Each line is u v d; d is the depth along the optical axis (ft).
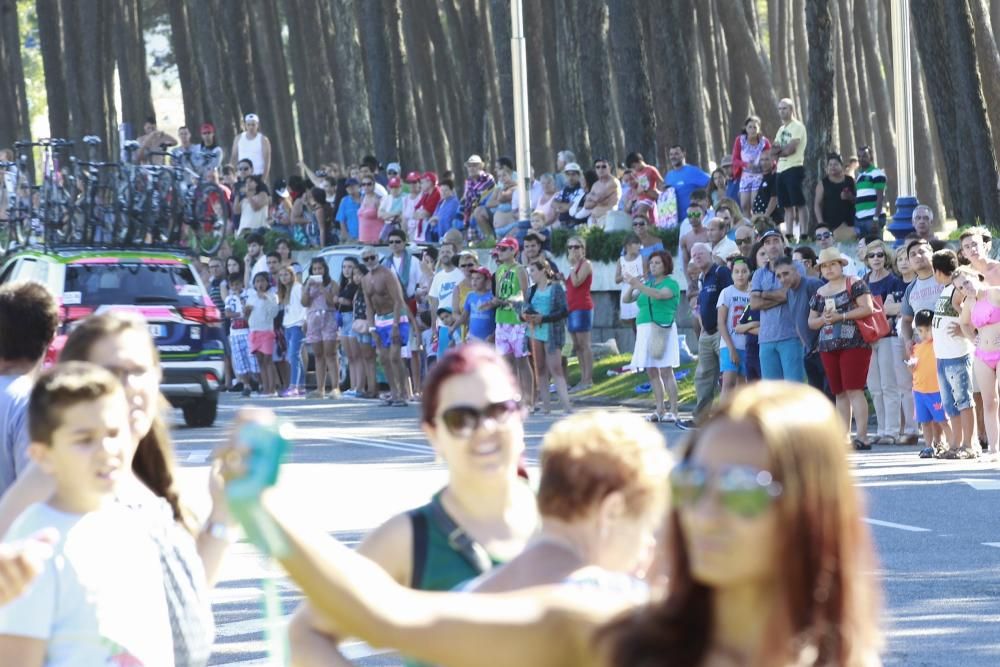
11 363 39.68
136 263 152.35
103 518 30.99
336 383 197.98
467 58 335.88
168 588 31.78
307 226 249.55
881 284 125.80
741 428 19.02
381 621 18.93
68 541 30.40
